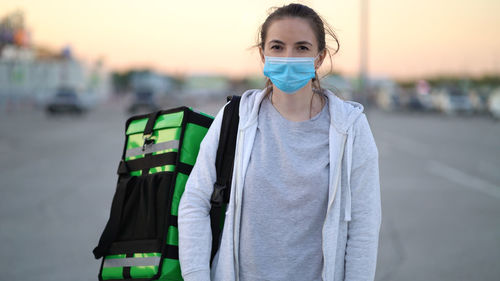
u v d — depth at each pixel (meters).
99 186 7.98
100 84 57.41
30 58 38.66
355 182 1.56
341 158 1.53
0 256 4.50
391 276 4.10
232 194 1.57
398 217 6.14
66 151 12.78
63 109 29.20
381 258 4.59
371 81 57.03
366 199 1.56
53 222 5.73
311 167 1.54
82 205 6.61
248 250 1.55
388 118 33.56
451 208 6.63
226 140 1.64
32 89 38.19
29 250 4.69
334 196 1.51
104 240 1.71
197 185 1.62
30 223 5.66
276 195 1.54
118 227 1.72
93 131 19.03
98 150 13.07
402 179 8.98
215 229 1.64
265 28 1.64
